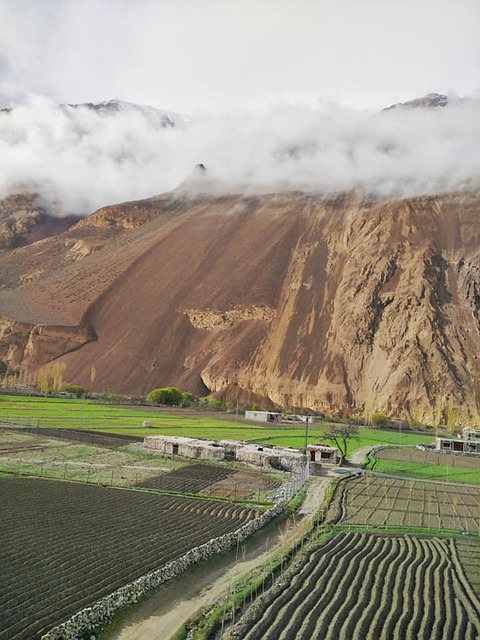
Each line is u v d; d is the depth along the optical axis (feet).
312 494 229.25
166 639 99.09
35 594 110.83
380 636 101.60
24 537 143.33
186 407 597.11
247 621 104.17
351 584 126.82
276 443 359.05
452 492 250.98
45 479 223.30
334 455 309.42
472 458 374.02
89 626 100.07
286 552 147.74
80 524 159.43
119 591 111.34
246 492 224.33
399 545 162.50
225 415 536.42
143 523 165.68
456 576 137.28
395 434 477.36
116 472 247.29
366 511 205.46
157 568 128.57
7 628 96.99
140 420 435.94
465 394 588.91
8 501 179.93
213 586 124.98
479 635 104.99
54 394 609.83
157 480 236.84
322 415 608.60
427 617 111.14
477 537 178.70
